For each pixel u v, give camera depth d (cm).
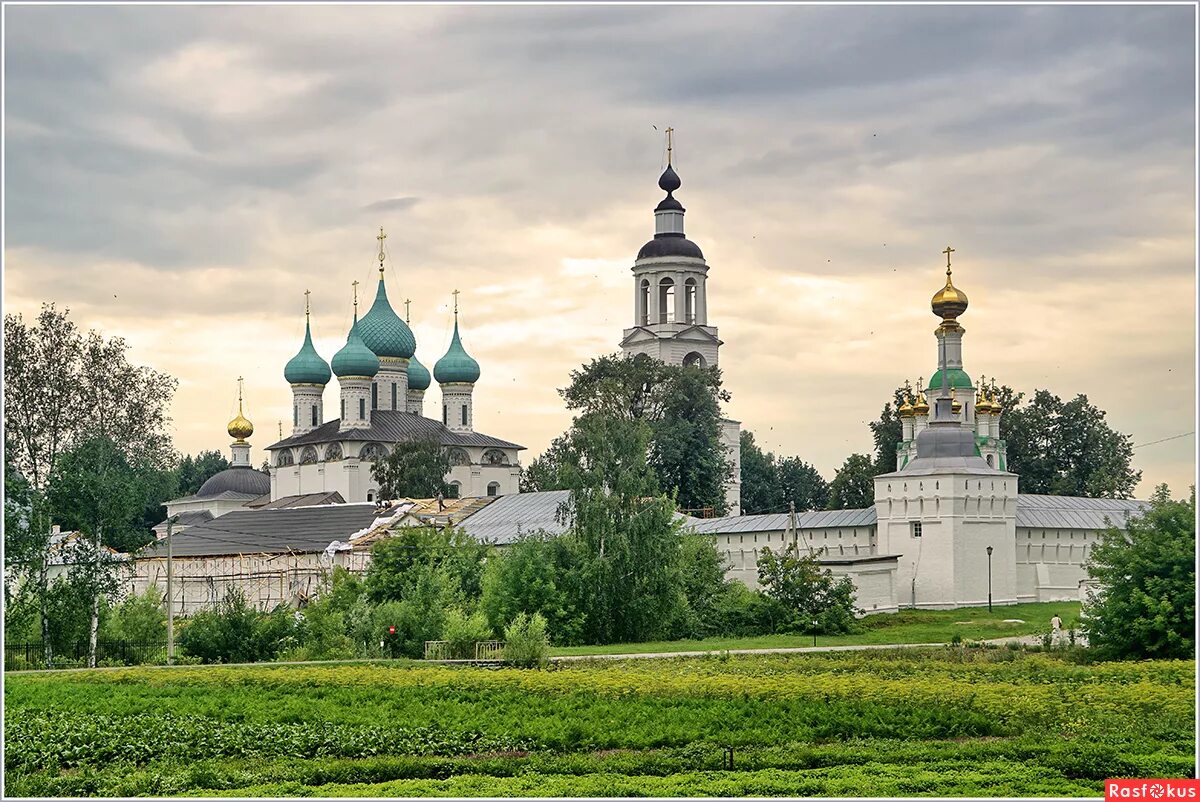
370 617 12400
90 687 9362
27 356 14662
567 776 6469
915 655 10850
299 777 6469
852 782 6097
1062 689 8456
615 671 9894
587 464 14525
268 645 11700
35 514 12119
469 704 8438
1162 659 10406
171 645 11594
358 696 8838
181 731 7550
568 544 13862
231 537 19200
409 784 6247
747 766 6650
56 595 12050
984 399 19688
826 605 13988
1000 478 16800
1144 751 6662
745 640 13238
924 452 16900
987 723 7481
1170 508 10888
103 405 15012
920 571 16562
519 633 11244
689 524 18475
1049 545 17500
